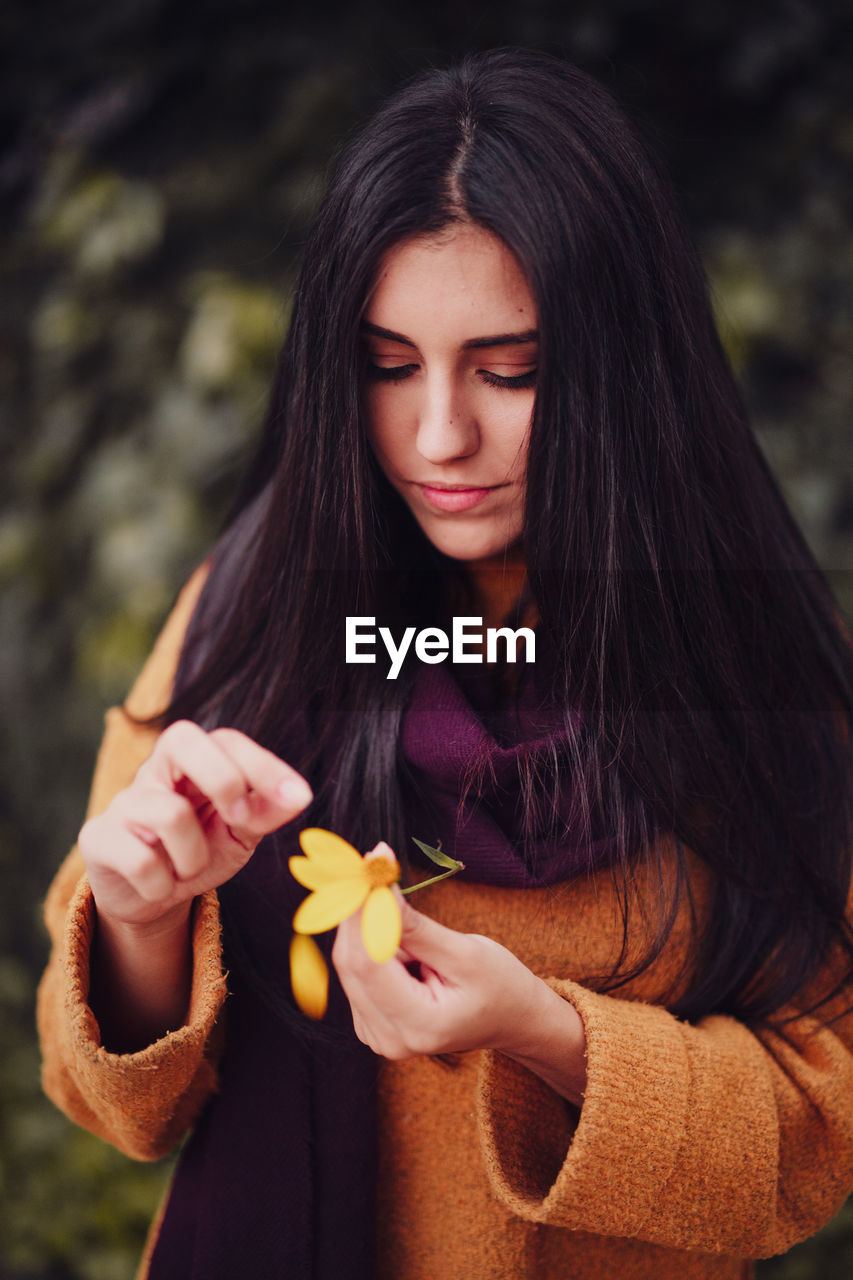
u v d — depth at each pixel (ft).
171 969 2.62
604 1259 2.97
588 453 2.64
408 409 2.69
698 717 2.88
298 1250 2.81
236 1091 2.89
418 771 2.88
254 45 6.89
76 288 6.89
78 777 7.26
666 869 2.91
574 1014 2.62
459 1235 2.92
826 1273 5.78
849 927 3.08
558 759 2.83
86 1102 2.99
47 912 3.15
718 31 6.51
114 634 6.31
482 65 2.68
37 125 7.26
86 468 6.97
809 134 6.60
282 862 2.91
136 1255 6.46
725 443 3.00
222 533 3.37
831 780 3.18
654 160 2.77
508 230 2.48
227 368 6.13
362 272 2.54
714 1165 2.66
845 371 6.47
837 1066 2.95
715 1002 2.98
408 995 2.37
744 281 6.32
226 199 6.84
